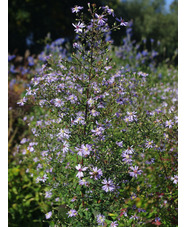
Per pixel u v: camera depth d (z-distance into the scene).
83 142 2.23
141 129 2.51
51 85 2.56
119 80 2.78
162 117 2.81
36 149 2.84
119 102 2.54
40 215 3.07
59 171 2.56
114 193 2.31
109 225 2.34
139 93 2.93
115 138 2.51
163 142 2.79
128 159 2.26
